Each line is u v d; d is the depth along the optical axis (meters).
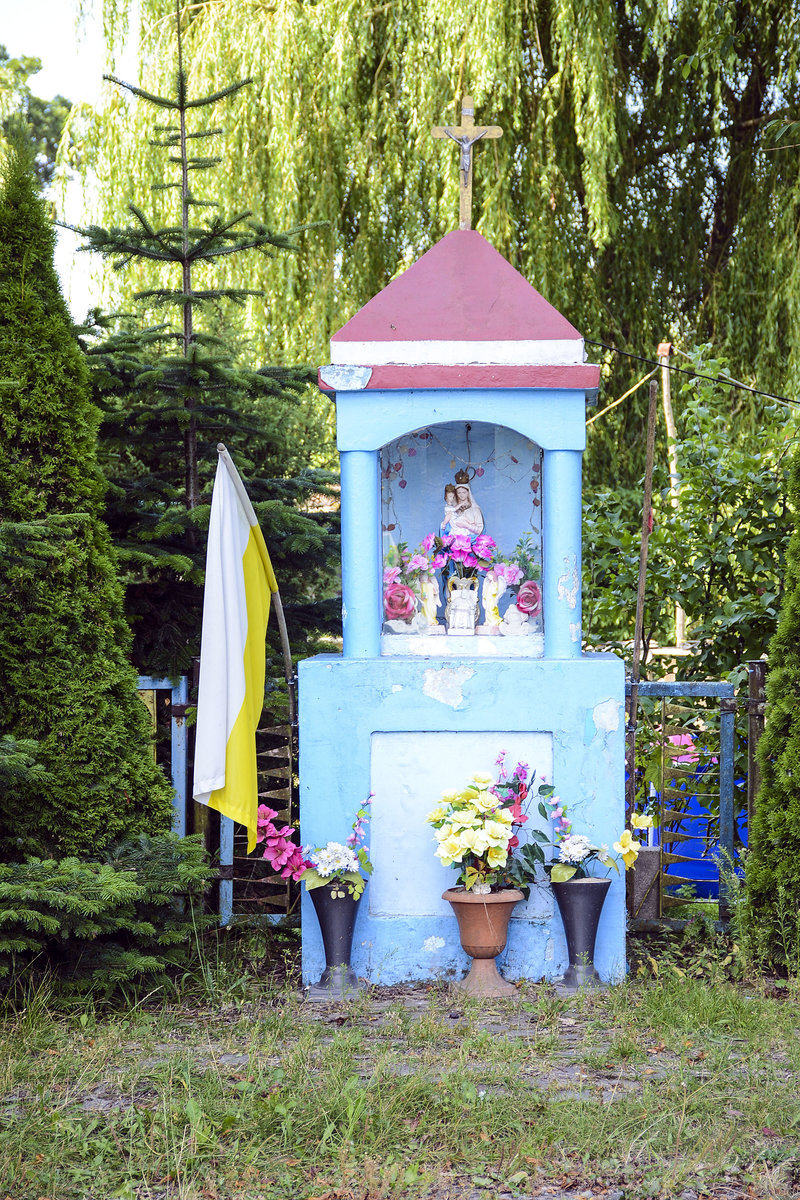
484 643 5.70
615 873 5.25
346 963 5.18
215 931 5.68
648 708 6.31
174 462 7.04
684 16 10.44
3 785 5.03
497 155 10.13
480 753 5.36
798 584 5.27
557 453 5.44
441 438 6.12
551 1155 3.36
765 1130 3.51
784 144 10.09
